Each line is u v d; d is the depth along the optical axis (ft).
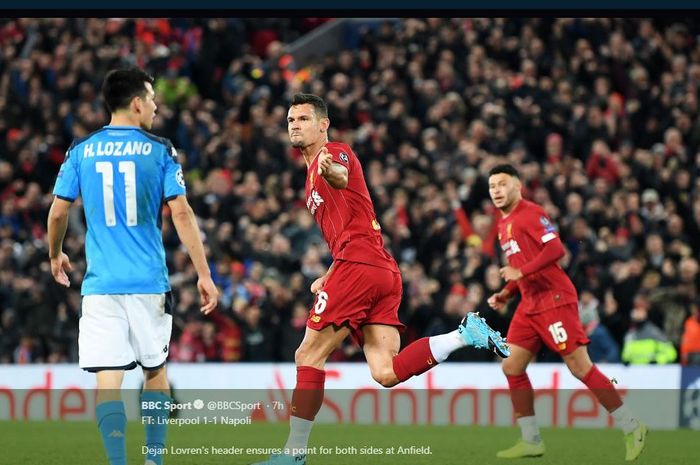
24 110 186.50
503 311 125.39
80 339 60.64
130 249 60.75
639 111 177.06
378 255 67.26
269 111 180.75
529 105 173.99
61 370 122.62
